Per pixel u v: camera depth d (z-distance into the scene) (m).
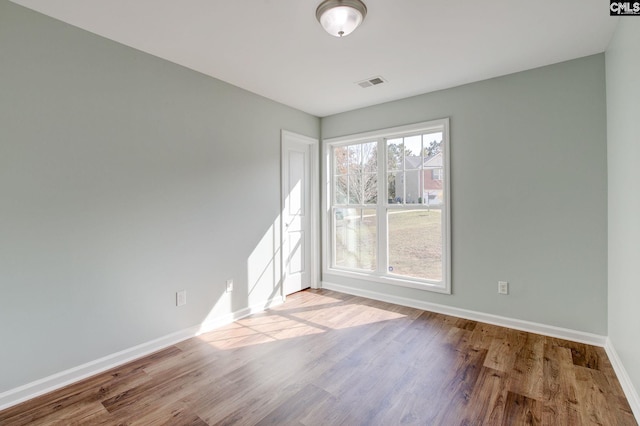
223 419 1.76
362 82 3.10
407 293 3.62
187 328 2.79
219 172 3.04
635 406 1.77
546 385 2.05
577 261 2.65
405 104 3.55
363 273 4.02
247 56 2.57
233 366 2.32
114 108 2.32
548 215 2.77
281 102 3.70
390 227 3.81
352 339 2.76
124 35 2.25
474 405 1.86
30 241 1.95
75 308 2.14
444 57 2.60
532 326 2.87
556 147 2.71
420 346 2.62
